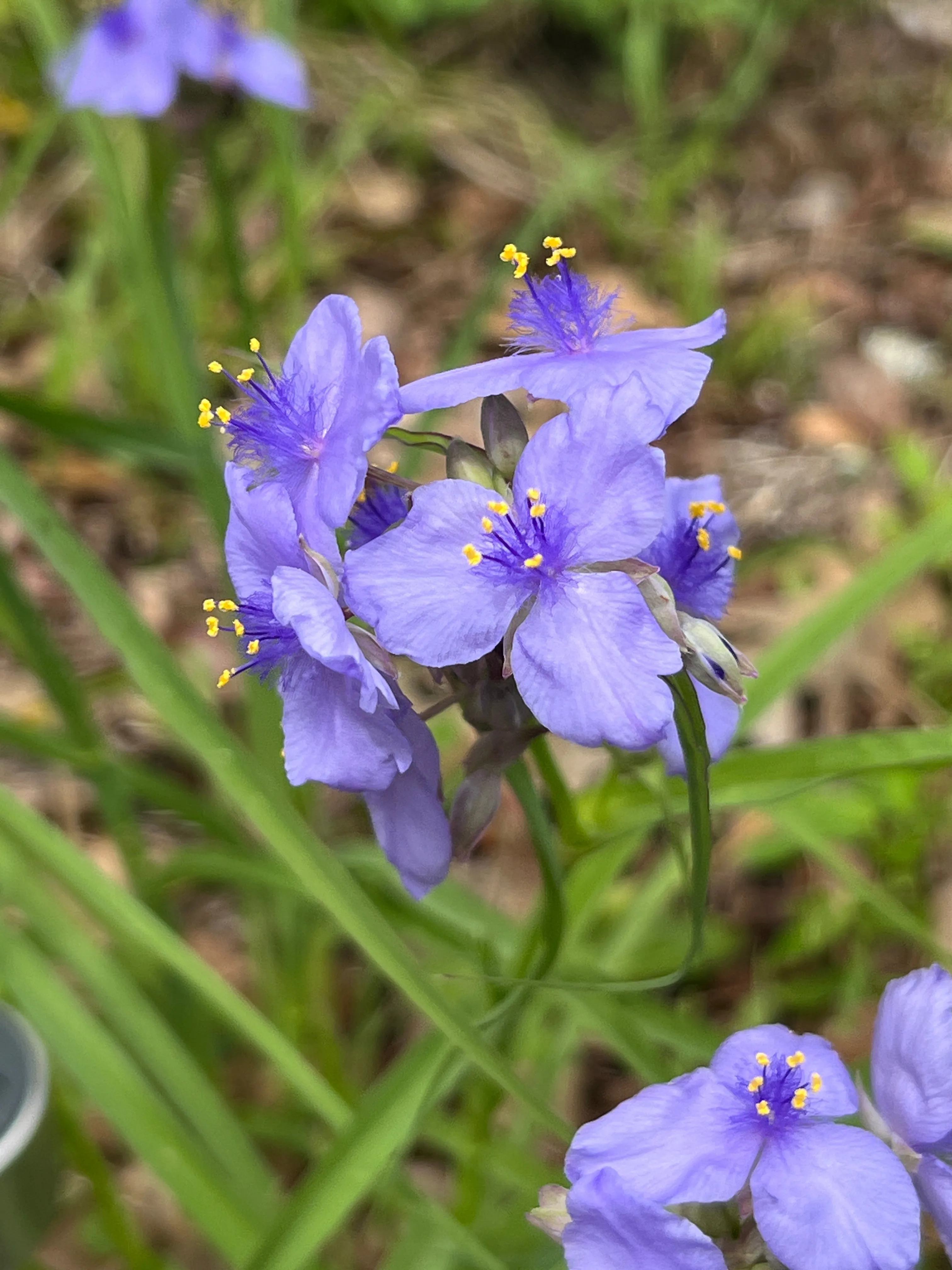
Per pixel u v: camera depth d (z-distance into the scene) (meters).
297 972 0.29
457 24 0.74
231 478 0.18
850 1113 0.18
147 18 0.31
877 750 0.23
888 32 0.78
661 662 0.16
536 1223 0.17
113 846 0.37
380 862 0.27
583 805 0.25
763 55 0.70
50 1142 0.23
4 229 0.55
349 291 0.57
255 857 0.27
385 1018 0.35
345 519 0.17
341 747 0.17
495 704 0.18
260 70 0.31
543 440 0.17
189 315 0.29
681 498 0.20
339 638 0.16
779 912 0.37
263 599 0.18
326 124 0.64
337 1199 0.19
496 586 0.17
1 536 0.45
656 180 0.64
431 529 0.17
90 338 0.45
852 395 0.54
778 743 0.36
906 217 0.65
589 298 0.19
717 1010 0.35
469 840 0.18
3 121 0.57
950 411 0.54
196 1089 0.24
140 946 0.25
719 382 0.55
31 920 0.24
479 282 0.58
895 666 0.42
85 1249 0.30
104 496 0.47
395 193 0.62
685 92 0.75
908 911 0.34
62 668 0.26
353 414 0.17
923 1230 0.24
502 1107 0.31
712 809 0.23
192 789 0.39
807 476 0.51
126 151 0.50
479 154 0.64
